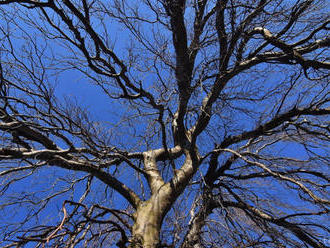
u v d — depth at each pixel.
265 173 6.18
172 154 6.70
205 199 5.66
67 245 3.68
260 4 4.62
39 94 5.11
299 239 5.44
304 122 5.44
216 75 5.28
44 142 5.31
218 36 5.27
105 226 5.56
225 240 4.95
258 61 5.29
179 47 5.26
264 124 5.91
